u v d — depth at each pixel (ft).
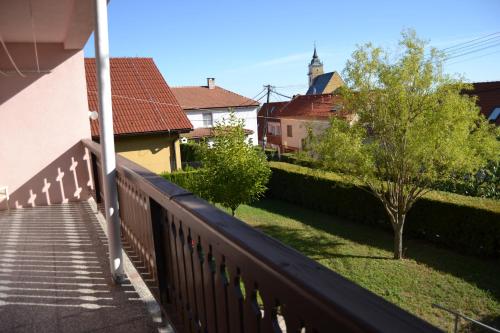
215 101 96.68
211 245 4.42
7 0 10.43
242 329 3.96
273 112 117.70
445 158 24.41
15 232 12.46
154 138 44.34
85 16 11.77
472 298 21.20
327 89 144.66
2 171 15.46
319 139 28.37
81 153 16.66
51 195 16.22
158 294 6.87
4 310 7.67
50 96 15.98
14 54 15.25
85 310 7.62
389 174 26.84
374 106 26.22
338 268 26.04
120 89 48.96
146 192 6.60
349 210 37.58
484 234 26.50
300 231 34.58
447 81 24.02
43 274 9.29
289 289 2.78
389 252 28.84
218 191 35.37
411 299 21.38
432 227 29.99
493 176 32.27
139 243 8.16
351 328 2.15
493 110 58.70
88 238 11.79
